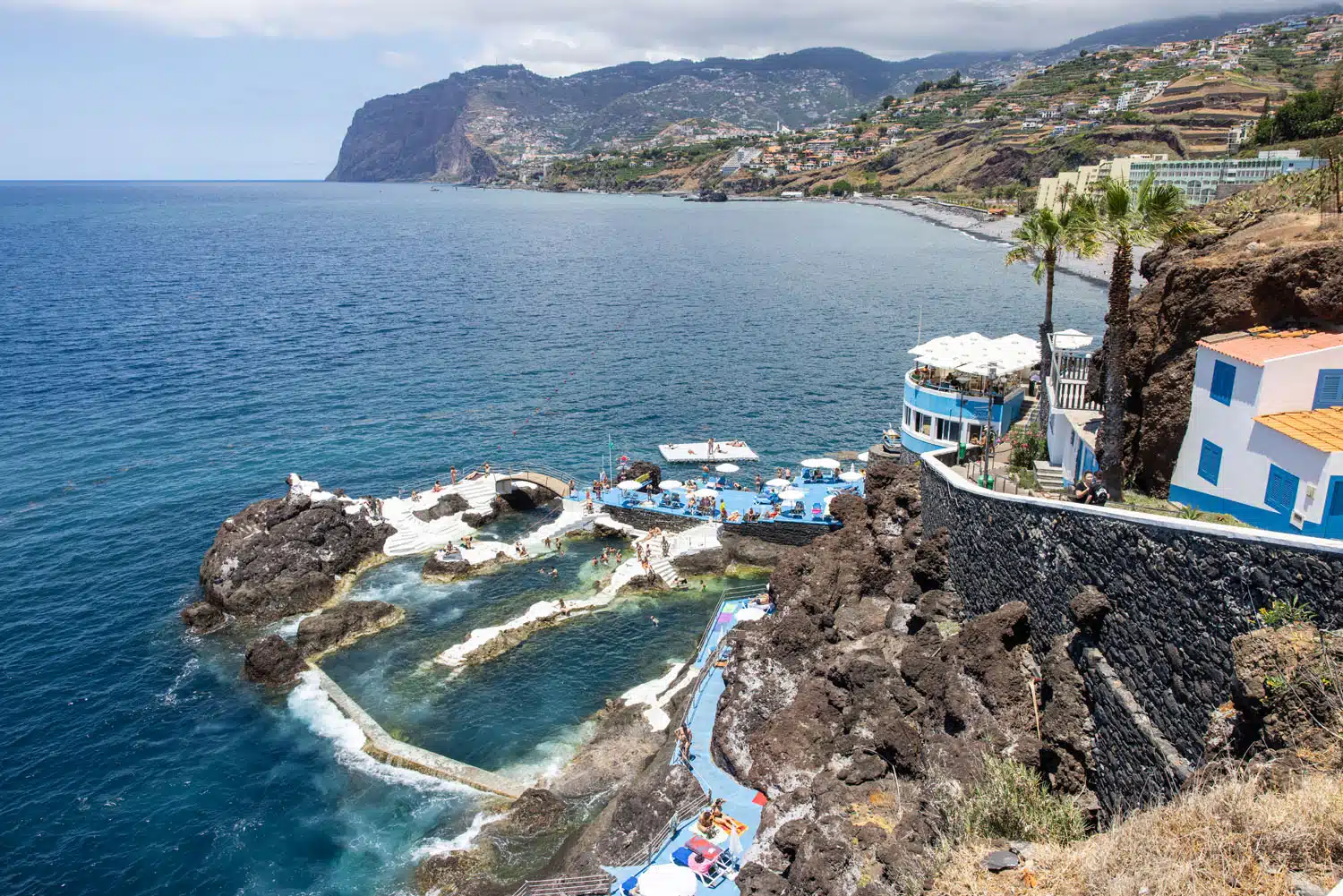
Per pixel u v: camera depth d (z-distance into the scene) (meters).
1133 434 32.06
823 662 34.69
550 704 41.59
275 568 51.22
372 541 57.00
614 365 107.81
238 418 86.19
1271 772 14.24
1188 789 15.93
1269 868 12.52
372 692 42.59
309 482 59.31
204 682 43.53
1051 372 45.31
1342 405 23.97
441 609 50.41
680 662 44.72
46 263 198.75
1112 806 20.16
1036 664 25.47
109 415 86.00
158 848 32.88
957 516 33.34
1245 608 16.52
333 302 151.12
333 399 92.81
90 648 46.41
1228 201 38.66
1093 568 22.09
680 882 26.11
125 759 37.75
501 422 85.81
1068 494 31.33
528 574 54.66
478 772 36.59
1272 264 27.00
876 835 23.75
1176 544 18.44
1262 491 24.23
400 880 31.12
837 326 131.12
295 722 40.28
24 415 85.25
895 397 93.50
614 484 66.56
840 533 47.41
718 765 33.16
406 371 104.50
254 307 144.50
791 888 24.16
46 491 67.38
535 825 33.09
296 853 32.53
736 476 70.44
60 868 31.97
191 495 67.25
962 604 32.56
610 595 51.53
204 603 49.53
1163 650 18.89
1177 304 29.56
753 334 125.88
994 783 20.12
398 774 36.75
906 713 29.12
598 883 28.00
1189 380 28.62
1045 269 49.19
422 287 169.00
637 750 36.84
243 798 35.41
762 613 43.12
